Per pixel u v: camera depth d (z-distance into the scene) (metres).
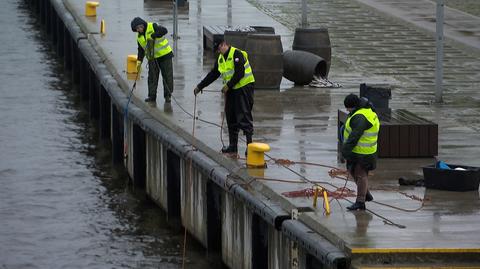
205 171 48.53
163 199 56.59
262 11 99.00
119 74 69.62
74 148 70.62
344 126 41.25
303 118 58.38
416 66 76.50
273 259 42.28
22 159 67.12
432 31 88.06
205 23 91.19
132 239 52.34
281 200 42.00
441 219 39.59
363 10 99.62
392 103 64.06
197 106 60.47
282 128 55.72
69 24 91.56
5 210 56.50
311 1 104.81
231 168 47.25
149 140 59.38
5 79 92.06
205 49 80.00
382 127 49.31
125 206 58.09
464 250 35.88
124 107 62.47
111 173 64.94
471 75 73.69
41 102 83.81
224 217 48.19
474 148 52.09
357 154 40.19
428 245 36.19
